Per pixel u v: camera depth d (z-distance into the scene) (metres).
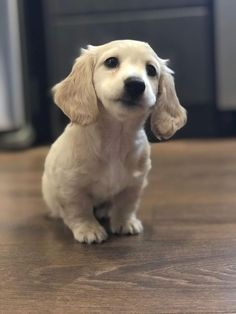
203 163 2.00
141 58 1.07
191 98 2.57
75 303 0.81
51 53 2.55
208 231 1.17
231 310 0.77
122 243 1.10
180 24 2.50
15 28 2.40
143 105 1.04
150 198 1.49
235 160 2.02
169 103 1.13
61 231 1.20
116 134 1.09
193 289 0.85
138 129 1.11
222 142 2.49
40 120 2.75
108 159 1.10
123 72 1.03
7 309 0.80
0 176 1.86
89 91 1.07
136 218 1.25
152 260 0.99
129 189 1.16
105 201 1.20
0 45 2.36
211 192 1.54
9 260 1.02
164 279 0.90
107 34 2.52
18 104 2.44
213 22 2.50
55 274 0.93
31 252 1.06
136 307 0.79
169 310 0.78
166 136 1.13
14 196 1.56
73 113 1.08
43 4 2.52
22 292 0.86
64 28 2.52
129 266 0.96
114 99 1.03
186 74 2.55
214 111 2.61
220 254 1.02
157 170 1.90
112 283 0.89
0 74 2.38
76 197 1.13
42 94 2.73
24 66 2.55
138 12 2.50
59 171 1.12
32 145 2.59
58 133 2.63
